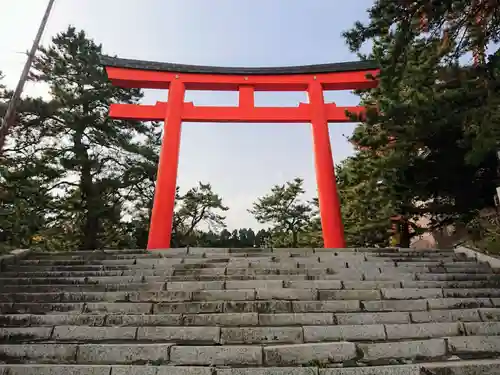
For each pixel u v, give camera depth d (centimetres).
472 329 470
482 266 734
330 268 679
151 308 512
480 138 706
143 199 1931
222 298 554
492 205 1108
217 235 2945
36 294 561
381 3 717
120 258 773
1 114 1369
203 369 367
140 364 394
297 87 1307
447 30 764
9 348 414
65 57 1742
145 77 1252
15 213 1230
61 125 1630
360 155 1342
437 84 815
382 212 1355
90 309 518
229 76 1281
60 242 1922
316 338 443
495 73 711
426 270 705
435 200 1205
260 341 436
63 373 368
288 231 3228
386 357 409
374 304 530
